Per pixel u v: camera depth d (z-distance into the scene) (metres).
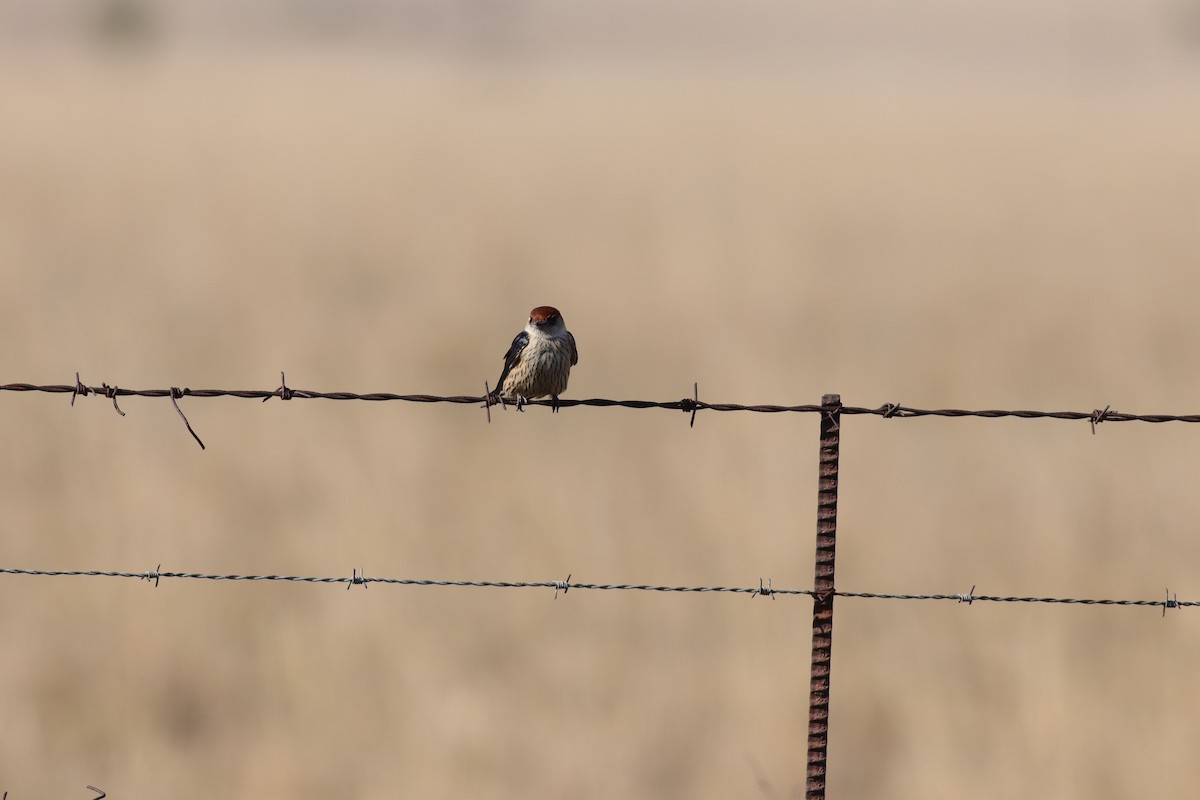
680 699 10.78
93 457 14.64
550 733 10.27
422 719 10.27
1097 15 193.88
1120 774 9.64
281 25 196.12
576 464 15.12
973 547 12.95
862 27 199.38
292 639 11.05
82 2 187.75
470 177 42.69
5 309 20.95
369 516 13.20
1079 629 11.63
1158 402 17.73
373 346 19.70
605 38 190.75
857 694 10.78
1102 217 36.19
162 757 9.97
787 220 33.78
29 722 10.08
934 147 52.84
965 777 9.67
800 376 18.25
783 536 12.82
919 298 24.44
